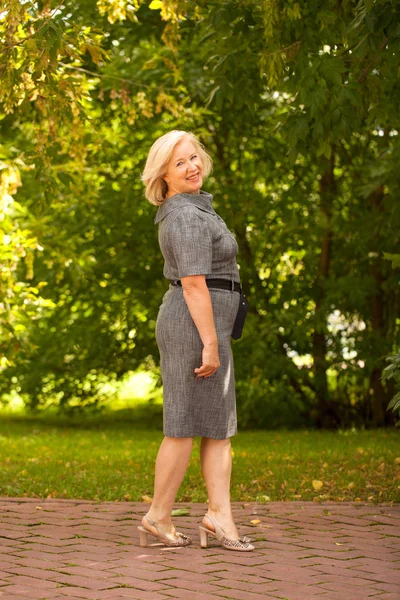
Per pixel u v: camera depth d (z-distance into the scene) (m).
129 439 11.85
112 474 7.32
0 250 8.84
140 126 12.94
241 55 7.79
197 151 4.64
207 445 4.59
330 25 7.04
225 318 4.52
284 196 13.24
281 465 7.98
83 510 5.52
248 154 13.94
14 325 9.33
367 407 14.27
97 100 12.26
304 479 7.00
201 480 6.89
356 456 8.66
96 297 13.88
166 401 4.52
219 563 4.23
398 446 9.98
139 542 4.66
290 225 13.41
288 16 6.67
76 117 8.10
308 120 6.91
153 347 14.56
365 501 5.95
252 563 4.24
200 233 4.40
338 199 13.66
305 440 11.30
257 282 13.94
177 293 4.53
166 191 4.66
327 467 7.83
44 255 11.41
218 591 3.75
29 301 9.38
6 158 9.85
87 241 13.68
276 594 3.72
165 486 4.54
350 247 13.34
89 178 13.05
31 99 7.18
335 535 4.83
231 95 8.06
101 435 12.58
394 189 11.36
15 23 6.39
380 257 13.27
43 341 14.54
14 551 4.44
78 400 15.58
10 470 7.65
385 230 12.55
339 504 5.68
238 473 7.35
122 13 7.89
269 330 13.17
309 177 13.67
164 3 7.28
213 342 4.37
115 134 11.62
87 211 13.48
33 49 6.43
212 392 4.50
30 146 12.79
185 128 11.61
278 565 4.20
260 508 5.54
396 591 3.78
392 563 4.25
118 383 15.72
